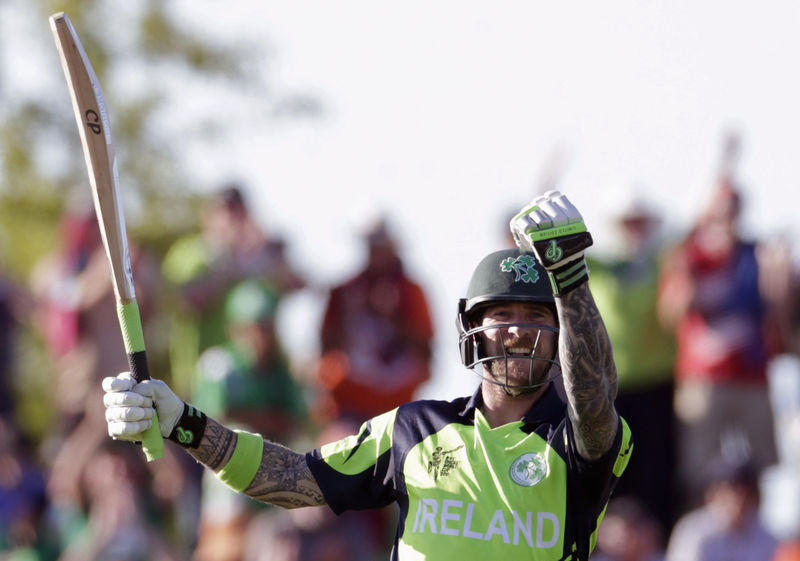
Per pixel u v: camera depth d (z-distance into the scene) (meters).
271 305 39.59
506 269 19.27
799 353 38.31
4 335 44.31
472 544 18.41
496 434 19.08
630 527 35.69
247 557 37.56
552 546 18.41
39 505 40.34
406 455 19.33
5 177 79.56
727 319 38.12
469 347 19.58
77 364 41.62
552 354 19.20
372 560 37.00
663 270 38.97
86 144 19.83
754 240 38.56
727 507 36.06
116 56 83.38
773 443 38.28
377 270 40.31
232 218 41.62
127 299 19.75
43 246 77.94
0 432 40.88
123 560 37.78
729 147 38.78
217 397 39.12
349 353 39.94
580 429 18.19
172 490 39.53
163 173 81.50
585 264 17.84
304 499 19.86
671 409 38.56
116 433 19.23
